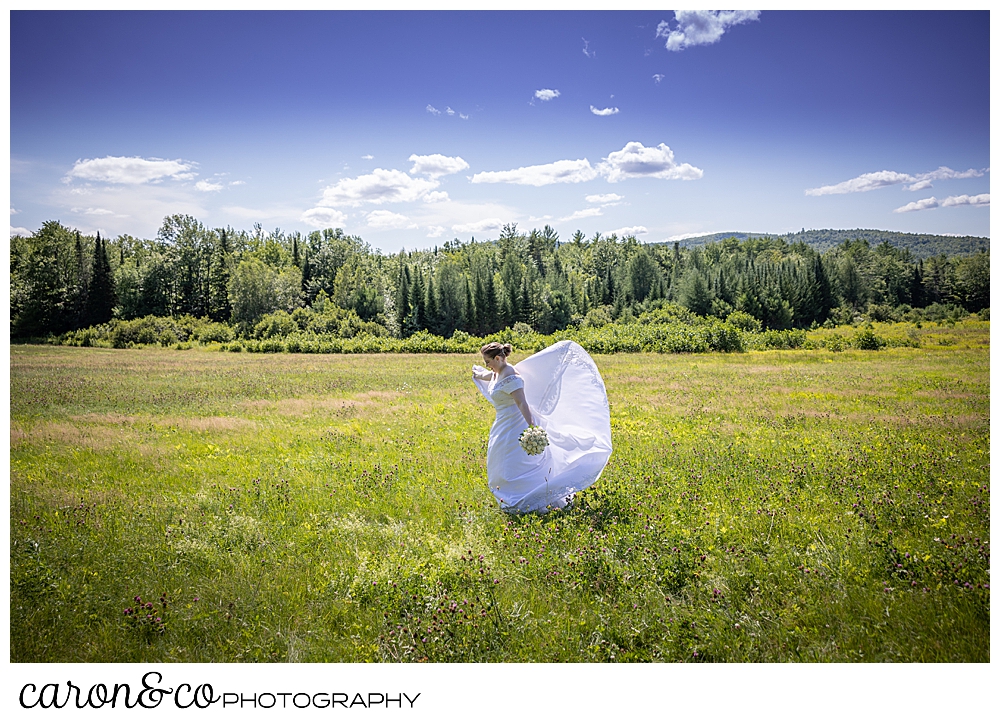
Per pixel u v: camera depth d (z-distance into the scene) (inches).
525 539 183.5
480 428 366.3
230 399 509.0
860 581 160.9
